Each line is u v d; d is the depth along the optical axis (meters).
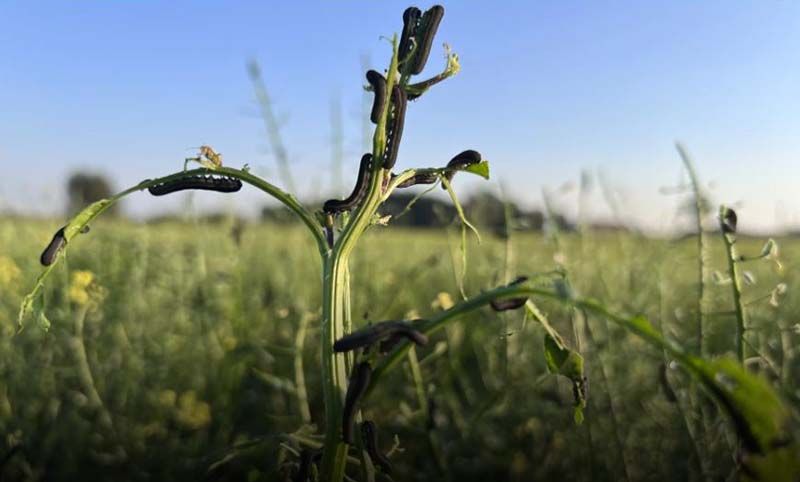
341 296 0.13
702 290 0.19
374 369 0.11
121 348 0.34
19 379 0.31
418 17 0.13
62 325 0.33
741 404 0.08
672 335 0.28
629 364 0.29
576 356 0.13
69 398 0.30
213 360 0.34
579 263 0.33
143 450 0.28
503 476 0.27
